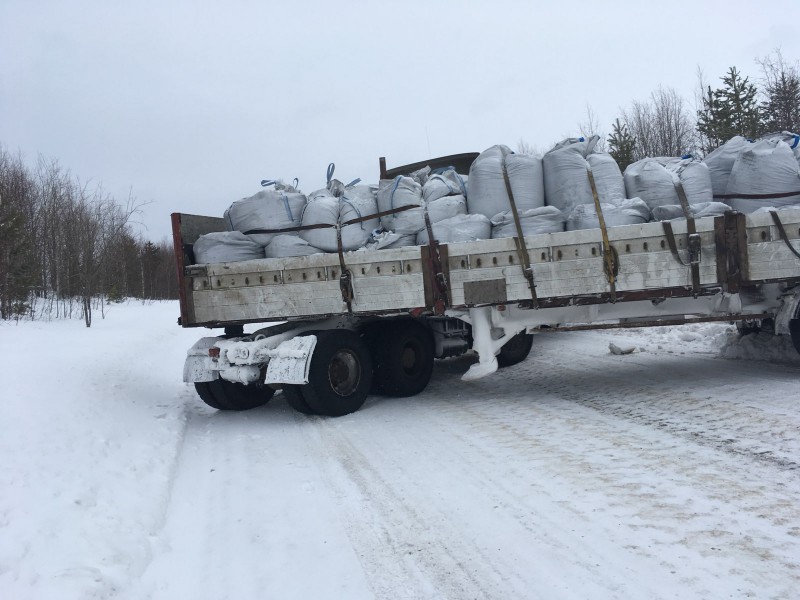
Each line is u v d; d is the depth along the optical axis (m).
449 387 8.16
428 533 3.59
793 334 6.82
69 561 3.12
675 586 2.81
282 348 6.41
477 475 4.49
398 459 5.02
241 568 3.31
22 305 18.38
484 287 6.27
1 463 4.30
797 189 6.25
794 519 3.38
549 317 6.80
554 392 7.32
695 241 6.01
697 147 25.25
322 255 6.47
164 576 3.26
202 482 4.76
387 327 7.43
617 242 6.11
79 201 21.38
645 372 7.95
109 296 28.55
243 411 7.38
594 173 6.51
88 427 5.48
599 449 4.88
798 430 4.91
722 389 6.51
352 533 3.66
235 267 6.62
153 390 8.08
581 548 3.25
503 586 2.96
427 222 6.38
